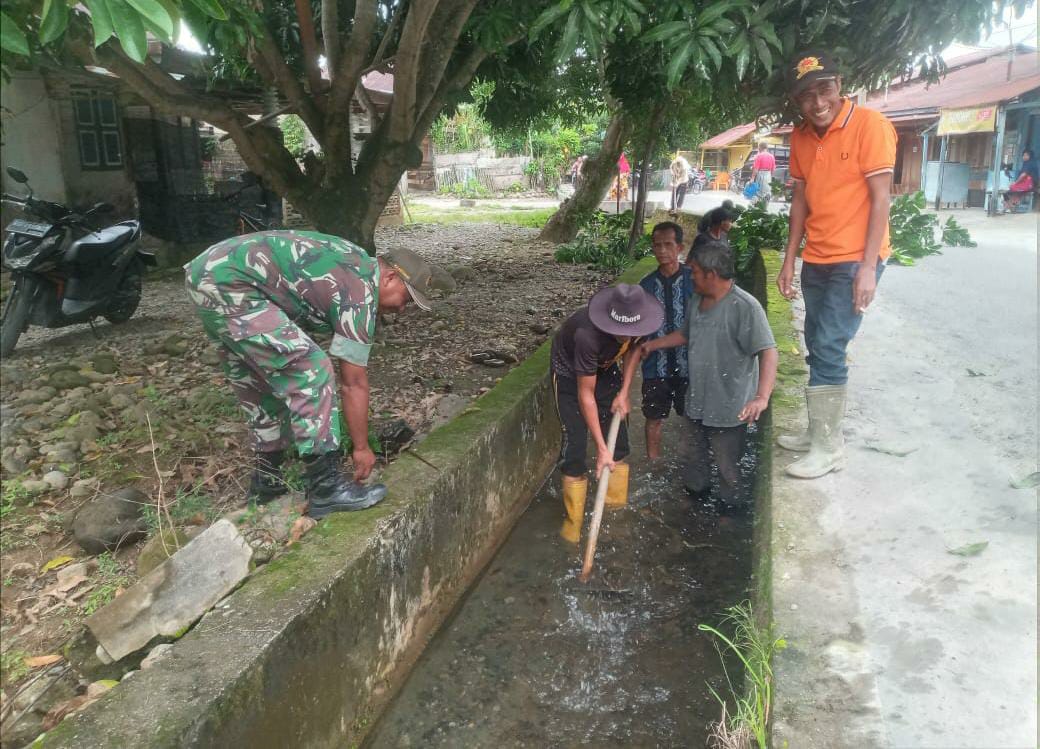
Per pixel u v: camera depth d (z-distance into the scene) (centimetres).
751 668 240
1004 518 290
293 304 293
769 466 354
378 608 296
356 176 624
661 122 1015
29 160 895
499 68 804
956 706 201
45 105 902
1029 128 1703
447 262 1075
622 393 408
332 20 600
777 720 201
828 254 332
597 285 893
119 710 200
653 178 2948
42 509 334
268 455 337
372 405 467
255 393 323
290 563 271
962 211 1723
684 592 372
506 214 1878
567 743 286
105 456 382
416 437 422
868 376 461
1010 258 907
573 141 2975
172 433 408
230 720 212
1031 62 2089
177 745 192
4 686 236
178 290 844
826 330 330
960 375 458
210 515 321
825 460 335
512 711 302
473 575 389
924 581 255
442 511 349
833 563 269
